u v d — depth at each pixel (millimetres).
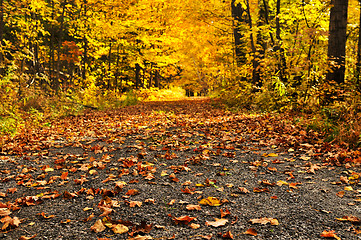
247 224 2508
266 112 9359
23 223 2643
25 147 5762
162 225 2535
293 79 9984
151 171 4074
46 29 17828
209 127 7621
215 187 3447
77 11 17500
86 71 21969
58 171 4297
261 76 12156
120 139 6402
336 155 4395
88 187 3568
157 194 3270
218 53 17156
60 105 11742
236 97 11938
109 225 2523
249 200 3035
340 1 7773
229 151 5172
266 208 2824
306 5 10008
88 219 2676
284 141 5531
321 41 10234
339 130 5324
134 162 4582
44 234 2422
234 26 14656
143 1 21391
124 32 19938
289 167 4156
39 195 3316
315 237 2262
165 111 12219
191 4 15484
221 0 15898
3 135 6863
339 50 7895
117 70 24156
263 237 2283
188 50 20328
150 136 6613
